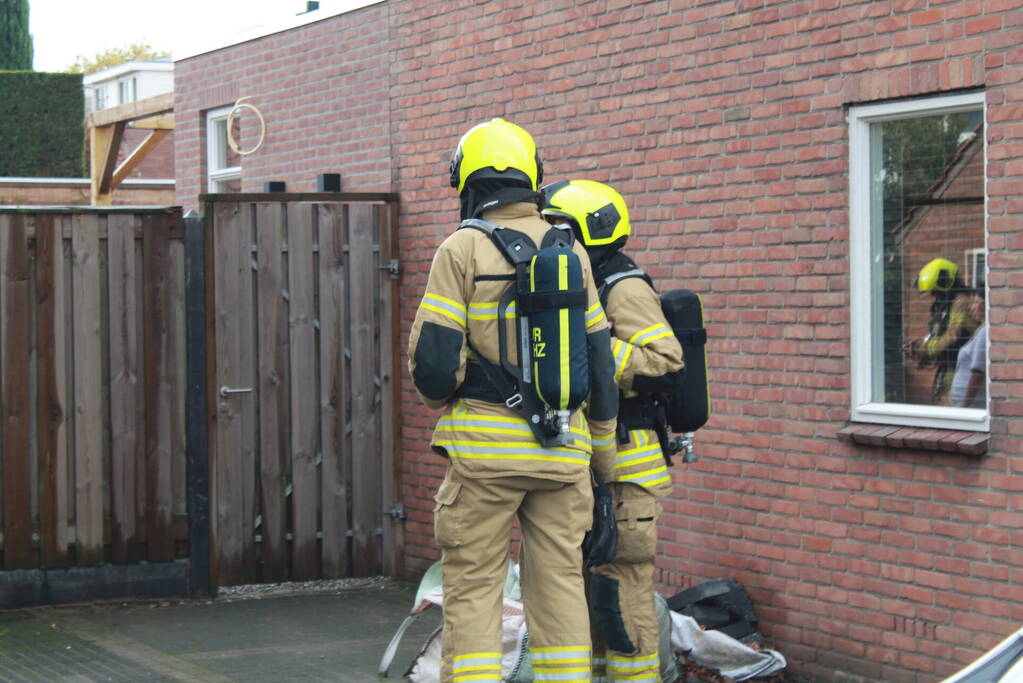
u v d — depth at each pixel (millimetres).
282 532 8156
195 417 7836
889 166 5836
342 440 8312
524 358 4281
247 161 10391
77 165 29438
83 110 29500
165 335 7789
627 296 4961
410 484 8422
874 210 5898
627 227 5113
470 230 4406
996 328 5305
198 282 7828
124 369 7707
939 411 5617
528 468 4277
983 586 5359
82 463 7621
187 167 11297
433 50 8273
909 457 5645
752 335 6340
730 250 6422
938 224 5672
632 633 5090
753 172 6289
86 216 7594
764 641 6254
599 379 4484
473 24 7949
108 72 28719
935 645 5543
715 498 6562
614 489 5051
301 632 7039
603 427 4590
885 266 5875
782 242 6176
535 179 4645
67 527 7594
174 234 7793
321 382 8258
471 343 4375
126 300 7699
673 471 6797
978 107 5477
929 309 5711
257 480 8117
